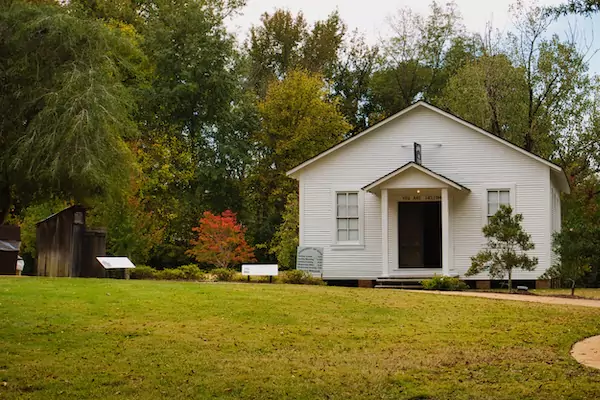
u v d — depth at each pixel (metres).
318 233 30.19
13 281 19.09
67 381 10.40
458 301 19.45
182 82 43.59
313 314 16.75
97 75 17.14
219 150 44.84
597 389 9.90
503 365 11.60
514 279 28.78
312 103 46.94
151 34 42.88
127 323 14.72
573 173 46.22
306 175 30.50
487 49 45.56
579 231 24.34
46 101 16.11
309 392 10.06
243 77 52.16
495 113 43.34
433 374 11.03
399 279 27.78
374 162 30.03
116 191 17.72
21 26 15.80
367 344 13.64
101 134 16.84
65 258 23.89
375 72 58.94
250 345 13.20
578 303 20.75
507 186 29.16
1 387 10.05
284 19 57.38
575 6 13.60
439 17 57.34
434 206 30.59
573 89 44.97
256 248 45.62
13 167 15.71
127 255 30.95
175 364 11.53
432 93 57.28
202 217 42.78
